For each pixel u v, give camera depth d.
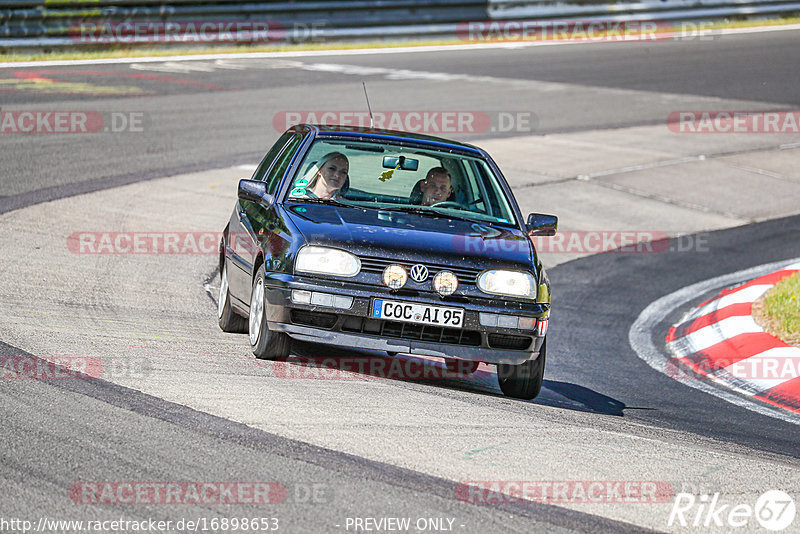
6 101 59.16
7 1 74.31
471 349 21.00
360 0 92.94
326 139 24.38
